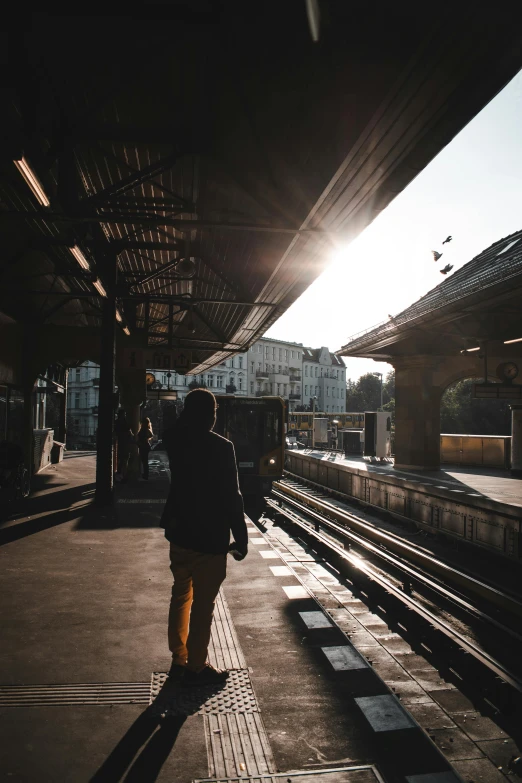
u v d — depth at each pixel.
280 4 5.69
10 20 6.43
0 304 14.24
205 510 4.01
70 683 4.12
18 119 8.50
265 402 18.45
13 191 11.02
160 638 5.03
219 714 3.73
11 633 5.12
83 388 73.69
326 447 45.62
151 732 3.49
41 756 3.21
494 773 3.33
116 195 9.55
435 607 8.02
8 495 13.56
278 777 3.08
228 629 5.34
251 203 10.36
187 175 11.38
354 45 5.46
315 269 12.16
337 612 6.61
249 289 16.16
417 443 25.73
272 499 19.88
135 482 18.45
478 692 4.57
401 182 7.18
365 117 5.83
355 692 4.11
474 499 12.34
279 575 7.32
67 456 33.97
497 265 15.66
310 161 7.68
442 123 5.82
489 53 4.81
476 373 24.89
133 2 6.41
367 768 3.19
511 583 9.92
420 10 4.57
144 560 7.99
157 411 59.22
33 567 7.55
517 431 22.73
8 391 15.79
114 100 8.80
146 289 22.66
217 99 8.35
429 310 17.97
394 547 12.16
